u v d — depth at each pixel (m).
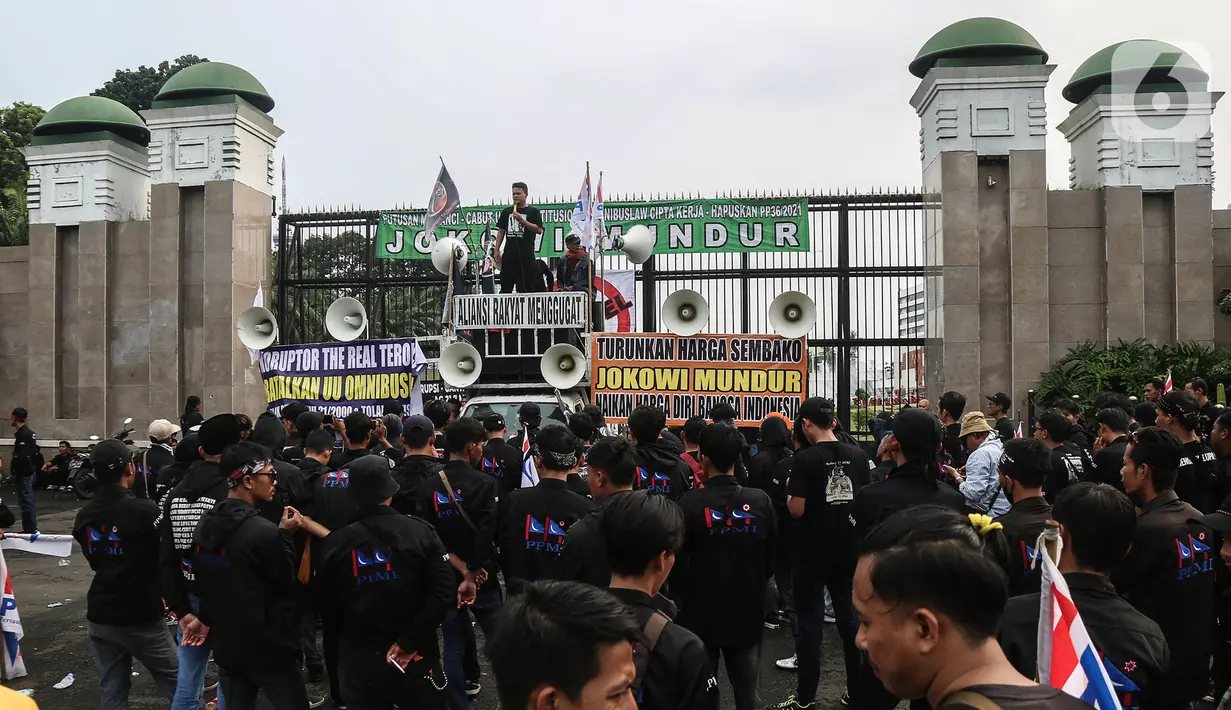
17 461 12.93
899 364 15.29
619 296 16.50
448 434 5.62
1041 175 14.09
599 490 4.34
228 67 17.14
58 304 17.73
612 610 1.86
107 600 5.05
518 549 5.01
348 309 12.17
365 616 4.18
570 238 13.20
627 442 4.43
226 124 16.69
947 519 1.91
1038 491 4.10
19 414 13.07
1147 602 3.80
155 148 16.88
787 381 10.33
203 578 4.44
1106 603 2.98
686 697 2.80
